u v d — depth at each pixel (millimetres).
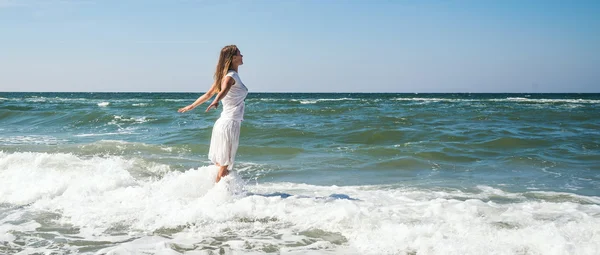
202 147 8680
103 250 3273
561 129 12836
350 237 3510
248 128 11445
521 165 7316
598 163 7512
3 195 4742
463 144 9438
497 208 4324
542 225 3631
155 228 3738
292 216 3953
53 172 5621
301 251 3270
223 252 3258
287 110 20906
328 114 19672
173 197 4535
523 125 14266
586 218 4023
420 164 7336
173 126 13383
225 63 4691
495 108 25125
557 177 6395
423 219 3844
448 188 5586
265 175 6492
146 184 5125
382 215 3961
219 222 3867
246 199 4305
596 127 13609
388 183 5926
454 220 3773
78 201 4461
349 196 4953
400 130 11289
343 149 8969
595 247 3086
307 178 6277
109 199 4512
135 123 14117
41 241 3463
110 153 8031
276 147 8648
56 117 14992
